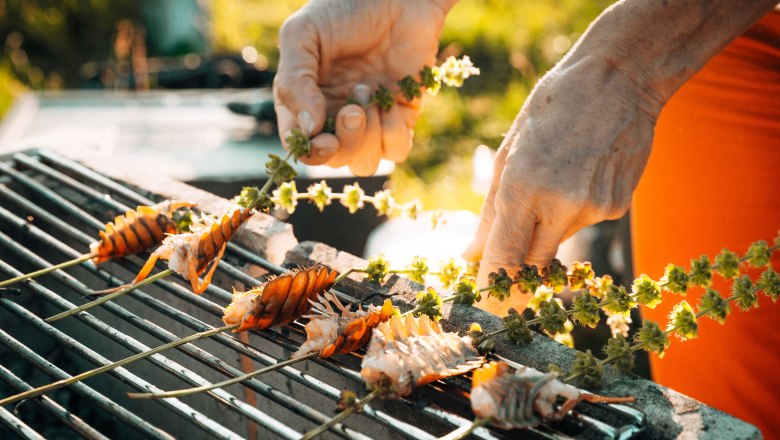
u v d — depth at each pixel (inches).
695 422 44.0
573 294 107.3
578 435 43.2
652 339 47.6
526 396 41.7
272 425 45.5
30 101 143.5
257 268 63.8
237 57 175.2
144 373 73.7
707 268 51.0
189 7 238.4
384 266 58.1
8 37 255.9
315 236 112.2
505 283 54.2
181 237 54.3
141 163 113.9
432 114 208.5
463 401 46.0
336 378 55.6
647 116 56.6
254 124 132.3
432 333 48.0
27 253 63.9
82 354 52.7
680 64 56.3
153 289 69.2
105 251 61.6
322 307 49.6
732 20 56.2
